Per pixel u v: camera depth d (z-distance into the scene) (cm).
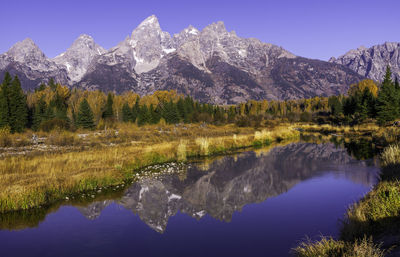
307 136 4594
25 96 6688
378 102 5172
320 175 1722
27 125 5859
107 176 1559
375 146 2797
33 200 1168
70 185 1366
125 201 1277
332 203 1157
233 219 1040
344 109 7800
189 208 1185
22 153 2388
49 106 6141
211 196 1363
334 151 2738
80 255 750
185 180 1698
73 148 2709
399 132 3017
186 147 2792
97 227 971
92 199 1291
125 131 4994
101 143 3195
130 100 10800
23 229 951
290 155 2598
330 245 665
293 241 812
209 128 5925
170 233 916
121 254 756
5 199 1112
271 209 1141
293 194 1347
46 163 1706
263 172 1905
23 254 763
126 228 962
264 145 3425
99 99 7719
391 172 1312
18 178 1363
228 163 2252
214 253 752
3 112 4762
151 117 7544
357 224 768
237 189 1488
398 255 523
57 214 1096
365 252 553
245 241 834
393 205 771
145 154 2289
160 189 1492
